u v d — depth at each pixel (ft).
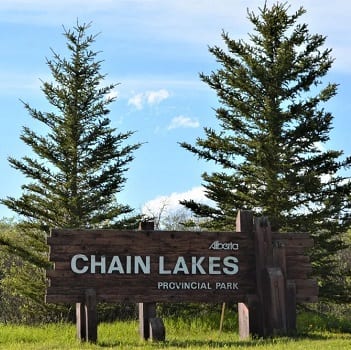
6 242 79.97
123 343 48.06
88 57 82.17
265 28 78.13
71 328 62.49
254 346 44.47
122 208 82.28
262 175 77.05
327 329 64.44
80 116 80.79
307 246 53.21
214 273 51.24
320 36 77.77
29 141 79.82
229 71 78.69
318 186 74.90
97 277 49.19
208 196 77.82
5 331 57.52
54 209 80.69
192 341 49.21
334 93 76.48
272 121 75.15
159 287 50.11
